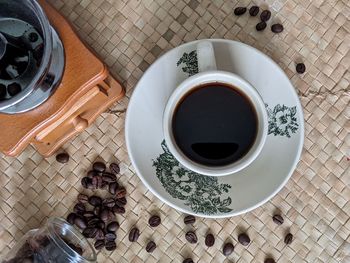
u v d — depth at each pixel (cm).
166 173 49
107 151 53
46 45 42
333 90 52
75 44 46
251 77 49
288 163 48
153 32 53
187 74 49
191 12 53
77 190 53
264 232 52
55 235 49
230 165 45
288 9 53
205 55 45
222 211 48
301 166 52
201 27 53
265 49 53
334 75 52
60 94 46
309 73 52
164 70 49
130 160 50
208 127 47
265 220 52
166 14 53
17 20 47
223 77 45
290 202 52
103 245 52
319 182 52
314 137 52
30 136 46
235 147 46
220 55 48
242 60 48
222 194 49
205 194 49
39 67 42
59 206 52
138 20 53
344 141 52
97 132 53
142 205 52
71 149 53
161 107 49
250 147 46
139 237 52
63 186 53
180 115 47
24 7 46
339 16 53
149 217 52
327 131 52
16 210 52
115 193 52
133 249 52
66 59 46
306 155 52
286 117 48
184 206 48
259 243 52
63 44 46
